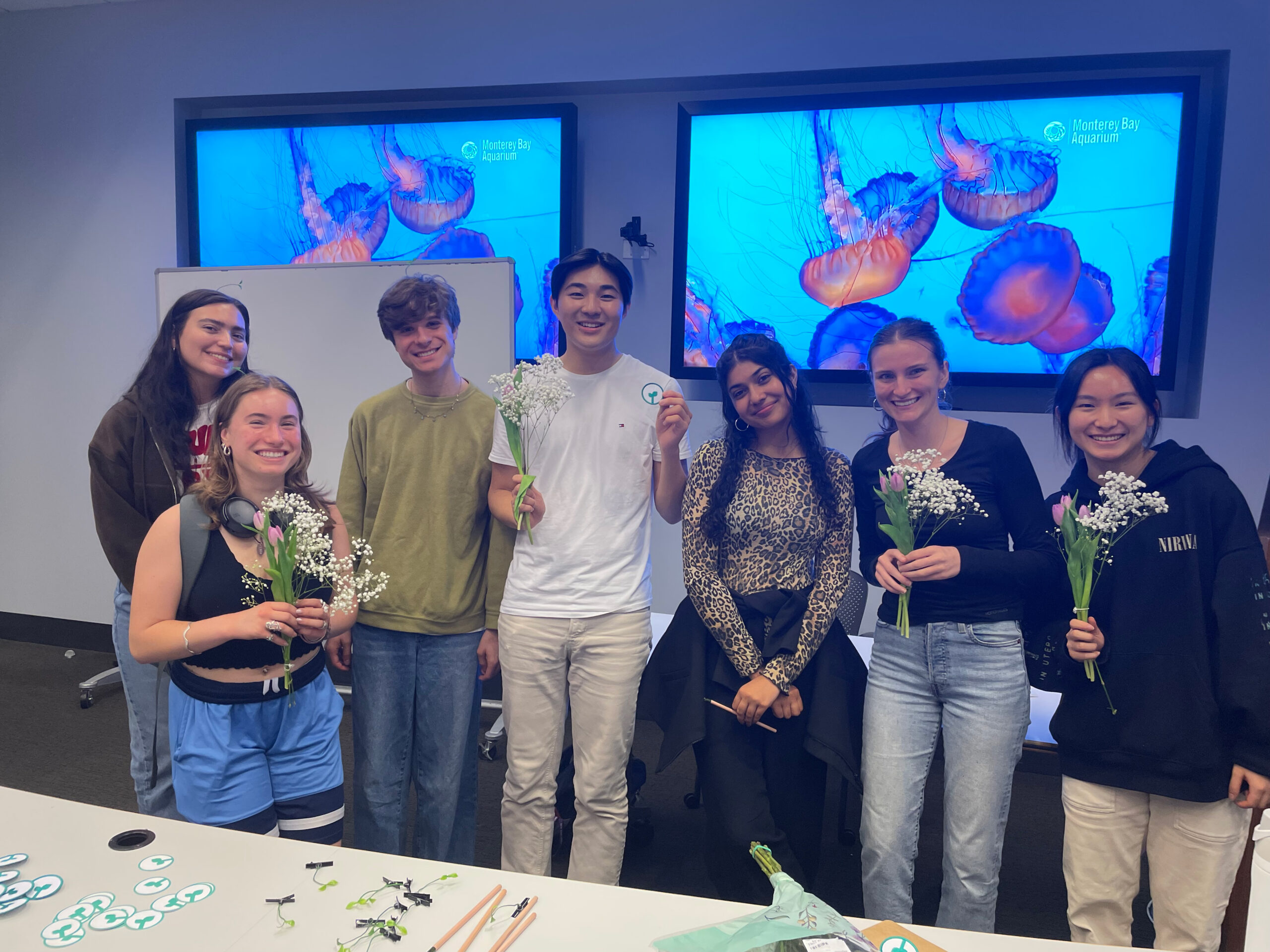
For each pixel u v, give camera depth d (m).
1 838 1.24
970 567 1.63
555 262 3.95
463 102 4.10
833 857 2.55
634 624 1.92
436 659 2.00
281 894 1.11
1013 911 2.29
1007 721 1.65
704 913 1.09
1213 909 1.50
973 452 1.74
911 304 3.64
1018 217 3.49
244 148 4.18
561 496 1.93
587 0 3.80
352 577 1.64
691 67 3.72
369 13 4.00
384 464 2.04
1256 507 3.40
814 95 3.65
